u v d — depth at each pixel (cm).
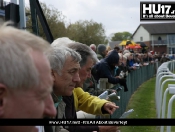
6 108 63
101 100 214
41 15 283
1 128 65
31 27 290
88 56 209
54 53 161
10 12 289
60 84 161
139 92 957
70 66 162
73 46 210
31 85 65
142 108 672
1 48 61
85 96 219
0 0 324
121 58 633
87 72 212
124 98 566
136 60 1180
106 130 150
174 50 3519
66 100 182
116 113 394
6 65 61
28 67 63
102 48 593
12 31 66
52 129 142
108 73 400
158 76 535
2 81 61
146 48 1925
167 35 3528
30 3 285
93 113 213
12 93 63
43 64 68
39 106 68
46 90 69
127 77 678
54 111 74
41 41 69
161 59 2058
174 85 313
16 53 62
